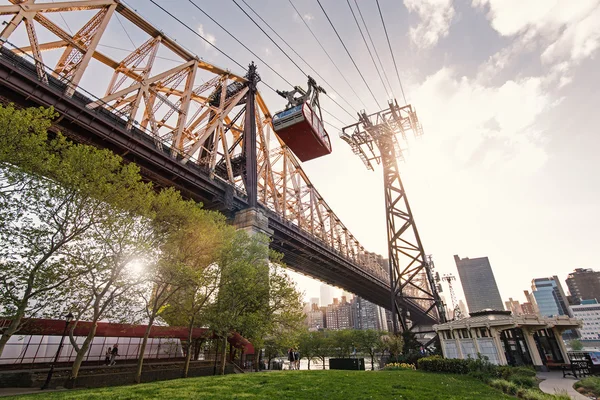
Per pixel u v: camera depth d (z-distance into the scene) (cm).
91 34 3114
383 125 4400
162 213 2075
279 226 4825
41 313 1764
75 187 1616
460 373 1966
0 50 2139
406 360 2891
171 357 3005
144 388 1275
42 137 1586
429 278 3775
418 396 1150
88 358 2444
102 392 1191
